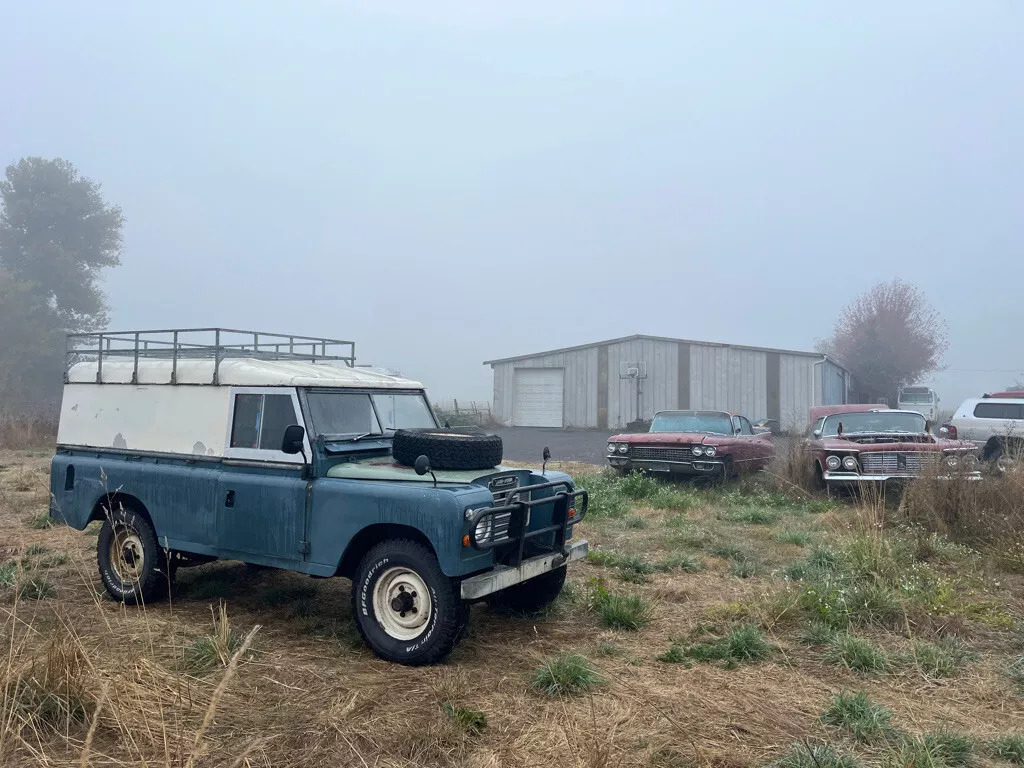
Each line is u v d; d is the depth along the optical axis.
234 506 5.86
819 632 5.82
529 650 5.52
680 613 6.53
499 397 36.84
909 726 4.39
